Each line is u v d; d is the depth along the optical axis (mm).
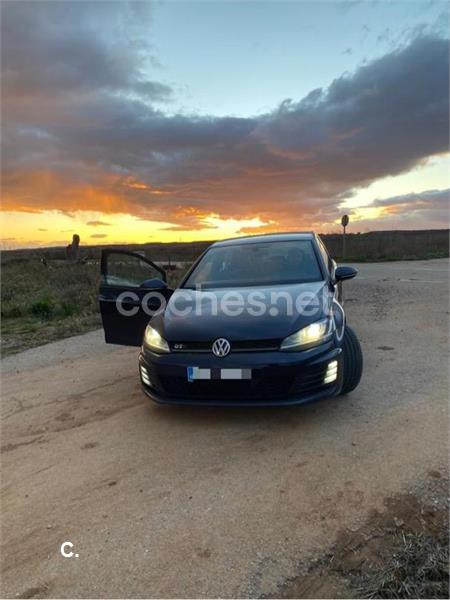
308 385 3137
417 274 13938
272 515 2322
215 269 4609
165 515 2389
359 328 6543
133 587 1912
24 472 2957
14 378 5121
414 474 2607
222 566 1996
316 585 1863
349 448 2961
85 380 4859
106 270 4551
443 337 5723
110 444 3271
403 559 1967
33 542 2252
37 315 9258
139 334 4492
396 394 3852
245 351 3143
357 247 28141
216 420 3535
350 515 2283
